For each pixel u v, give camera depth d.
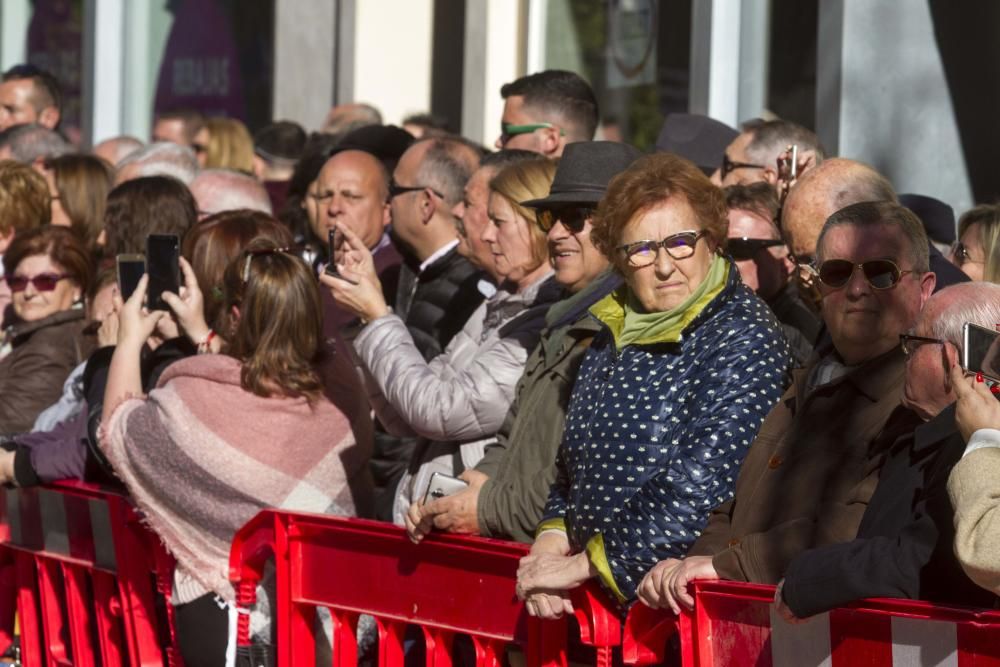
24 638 15.21
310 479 12.77
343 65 32.00
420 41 31.64
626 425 10.58
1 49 42.41
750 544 9.66
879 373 9.76
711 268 10.88
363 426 13.12
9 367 16.45
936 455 8.81
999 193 20.69
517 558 11.09
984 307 8.77
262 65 34.72
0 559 15.62
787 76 22.31
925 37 20.41
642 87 25.72
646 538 10.19
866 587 8.58
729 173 16.45
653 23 25.39
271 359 12.71
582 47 27.52
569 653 11.25
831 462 9.70
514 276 12.93
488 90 30.02
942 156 20.53
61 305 16.69
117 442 12.86
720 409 10.34
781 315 13.62
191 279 13.48
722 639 9.55
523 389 12.02
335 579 12.15
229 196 19.03
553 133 17.69
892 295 9.78
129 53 38.50
